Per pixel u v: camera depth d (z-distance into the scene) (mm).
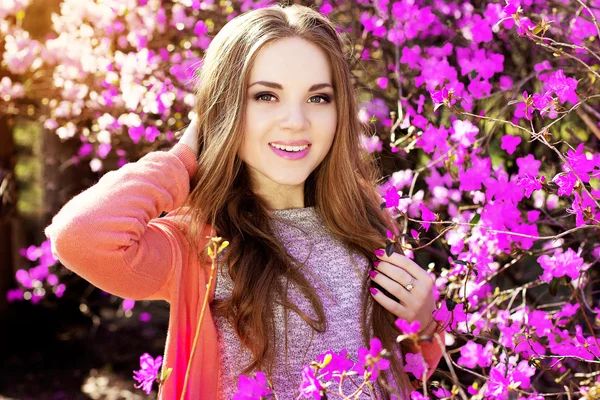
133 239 1475
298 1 2840
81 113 3543
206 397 1561
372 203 1924
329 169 1739
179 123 2857
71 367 4473
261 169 1658
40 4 3863
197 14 3002
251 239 1656
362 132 2418
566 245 2535
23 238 5141
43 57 3320
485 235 2100
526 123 2670
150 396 4047
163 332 5008
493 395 1659
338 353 1641
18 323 4781
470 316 2205
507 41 2721
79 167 4668
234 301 1601
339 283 1714
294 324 1620
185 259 1615
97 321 4512
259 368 1578
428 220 1890
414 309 1710
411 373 1824
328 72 1665
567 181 1680
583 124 2770
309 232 1742
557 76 1728
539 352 2080
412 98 2756
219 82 1668
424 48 2805
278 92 1624
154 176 1561
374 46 2914
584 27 2420
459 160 2246
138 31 2980
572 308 2119
